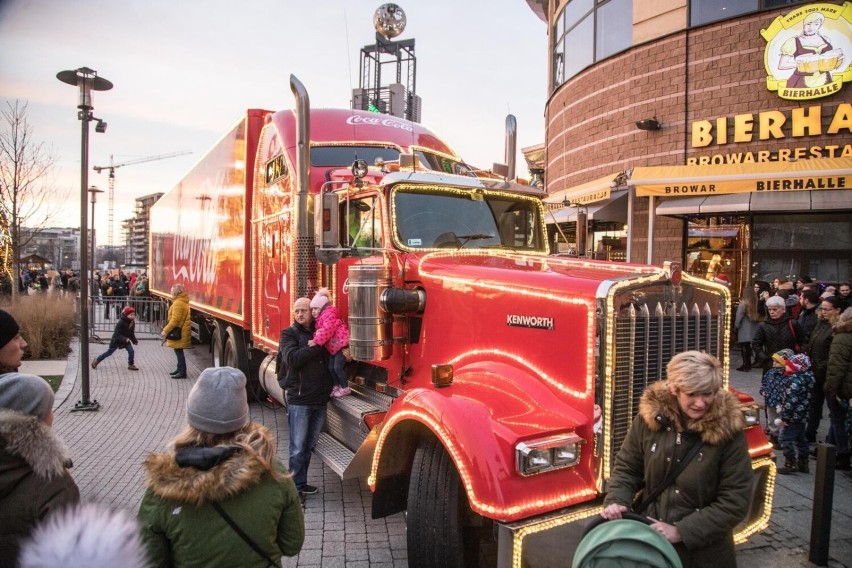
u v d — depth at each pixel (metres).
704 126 12.63
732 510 2.63
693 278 3.85
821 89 11.40
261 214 7.53
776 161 11.83
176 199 13.79
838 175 10.66
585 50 15.80
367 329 4.76
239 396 2.31
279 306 6.78
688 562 2.70
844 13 11.15
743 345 10.70
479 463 3.13
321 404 5.18
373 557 4.22
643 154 13.77
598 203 14.41
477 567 3.74
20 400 2.25
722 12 12.62
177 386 10.13
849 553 4.32
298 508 2.38
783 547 4.37
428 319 4.67
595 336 3.42
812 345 6.71
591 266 4.37
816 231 12.29
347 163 6.48
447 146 7.30
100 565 1.37
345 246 5.50
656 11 13.48
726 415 2.71
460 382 3.88
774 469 3.92
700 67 12.80
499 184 5.61
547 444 3.16
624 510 2.72
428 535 3.51
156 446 6.73
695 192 11.96
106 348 14.95
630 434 2.99
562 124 16.97
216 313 9.53
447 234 5.25
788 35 11.65
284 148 6.63
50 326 13.67
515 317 3.91
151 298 19.94
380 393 5.29
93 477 5.71
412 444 4.00
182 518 2.11
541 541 3.06
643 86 13.74
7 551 2.02
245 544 2.14
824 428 7.70
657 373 3.64
